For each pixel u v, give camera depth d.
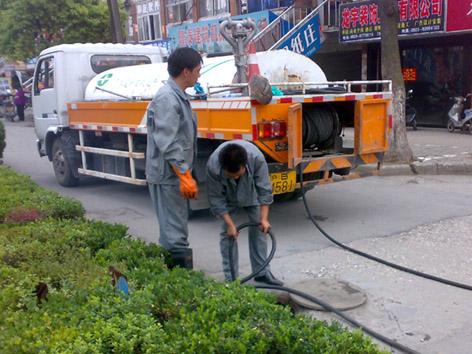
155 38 25.55
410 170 10.37
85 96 9.87
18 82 28.66
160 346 2.73
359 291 4.88
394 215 7.47
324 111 6.93
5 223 5.23
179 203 4.64
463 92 15.11
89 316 3.00
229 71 7.28
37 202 5.82
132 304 3.15
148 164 4.70
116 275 3.50
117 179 8.88
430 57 15.78
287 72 7.49
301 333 2.87
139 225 7.52
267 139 6.26
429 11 13.79
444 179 9.93
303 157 6.80
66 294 3.42
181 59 4.39
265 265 4.54
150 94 8.23
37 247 4.30
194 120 4.62
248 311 3.13
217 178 4.64
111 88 9.09
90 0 22.77
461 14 13.18
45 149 10.73
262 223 4.67
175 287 3.45
